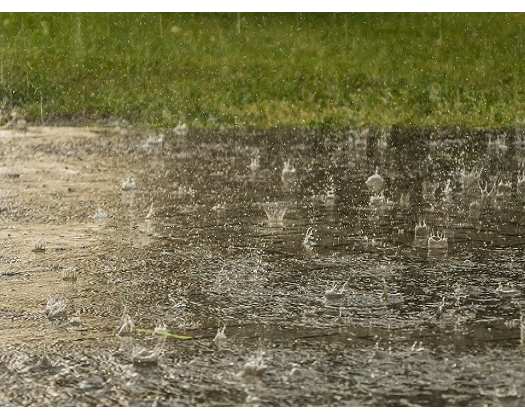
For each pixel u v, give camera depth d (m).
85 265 10.71
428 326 8.54
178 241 11.87
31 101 23.77
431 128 21.83
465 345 8.02
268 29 28.25
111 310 9.05
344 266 10.67
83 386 7.20
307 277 10.19
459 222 13.02
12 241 11.86
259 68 25.62
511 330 8.43
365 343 8.08
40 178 16.23
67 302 9.30
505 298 9.41
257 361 7.66
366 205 14.19
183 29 28.16
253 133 21.39
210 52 26.73
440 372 7.41
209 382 7.25
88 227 12.66
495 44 26.81
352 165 17.70
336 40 27.42
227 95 24.09
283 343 8.09
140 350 7.95
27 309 9.09
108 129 21.81
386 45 26.97
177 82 24.91
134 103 23.73
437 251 11.35
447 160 18.25
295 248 11.50
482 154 18.88
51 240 11.91
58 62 25.83
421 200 14.60
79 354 7.87
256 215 13.44
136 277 10.22
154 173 16.77
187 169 17.19
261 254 11.23
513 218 13.30
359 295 9.52
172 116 22.92
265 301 9.33
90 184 15.74
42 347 8.04
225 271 10.45
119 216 13.37
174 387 7.17
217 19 28.94
